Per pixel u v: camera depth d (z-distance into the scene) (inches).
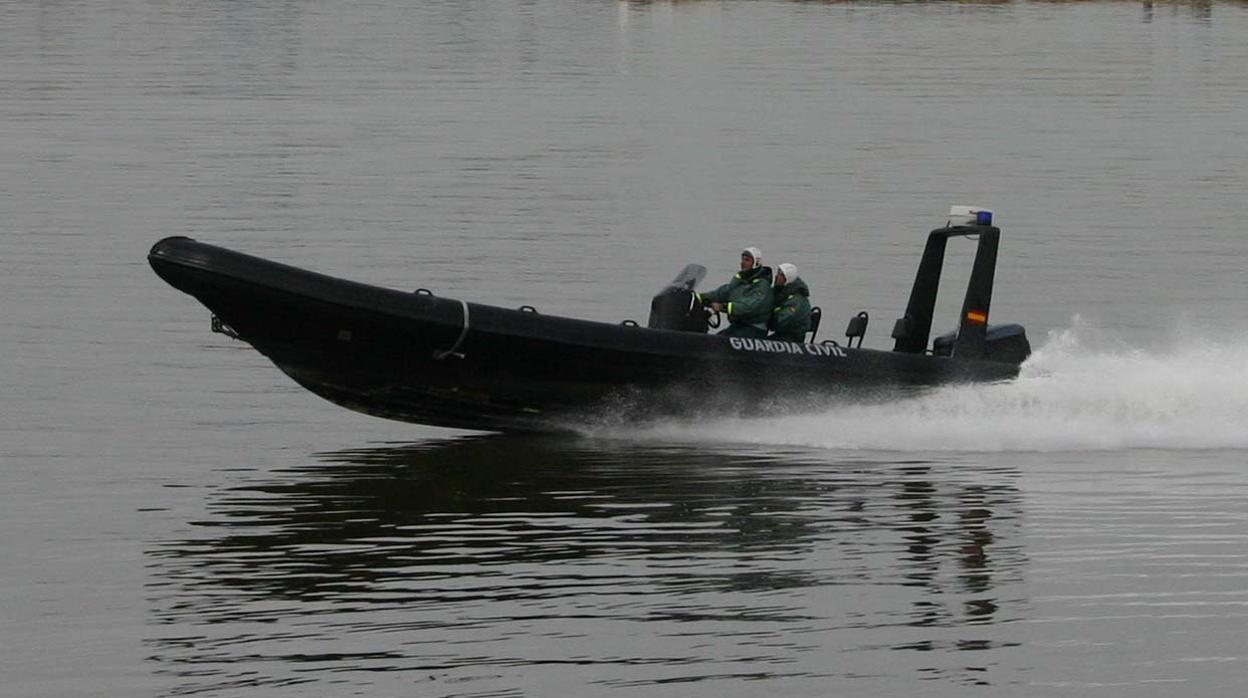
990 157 5098.4
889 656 1583.4
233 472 2166.6
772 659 1572.3
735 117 5969.5
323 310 2175.2
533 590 1737.2
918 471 2196.1
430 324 2199.8
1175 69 7529.5
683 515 1991.9
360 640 1604.3
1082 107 6284.5
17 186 4426.7
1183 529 1953.7
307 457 2245.3
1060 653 1593.3
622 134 5521.7
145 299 3181.6
